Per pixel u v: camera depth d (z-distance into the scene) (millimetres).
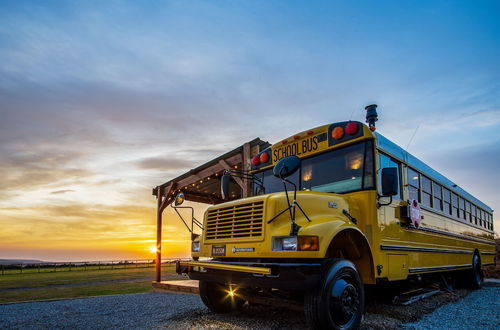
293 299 4684
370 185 4645
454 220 7879
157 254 11062
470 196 9414
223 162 9328
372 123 5184
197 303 6676
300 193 4148
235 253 4141
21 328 4816
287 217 3990
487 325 4547
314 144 5285
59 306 6883
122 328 4605
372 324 4422
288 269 3629
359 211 4660
